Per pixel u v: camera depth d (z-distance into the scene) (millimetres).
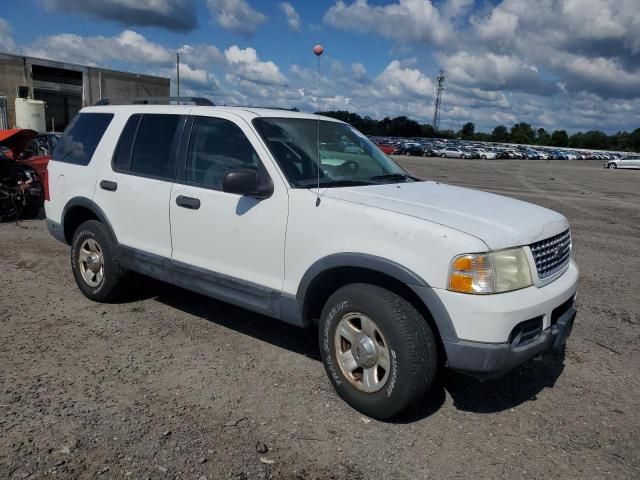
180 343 4617
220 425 3395
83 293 5660
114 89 50594
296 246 3805
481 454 3225
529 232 3461
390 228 3391
